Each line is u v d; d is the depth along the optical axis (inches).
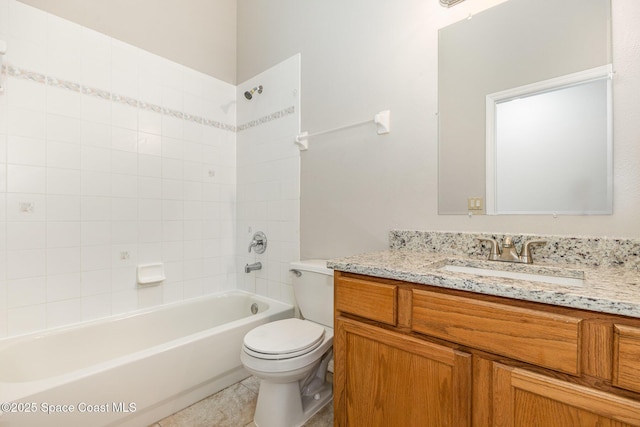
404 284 36.0
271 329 55.9
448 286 31.8
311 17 75.4
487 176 48.4
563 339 25.5
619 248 37.1
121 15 73.2
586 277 32.3
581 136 40.6
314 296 63.2
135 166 75.5
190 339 58.9
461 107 51.0
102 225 70.0
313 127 74.7
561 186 42.1
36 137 61.1
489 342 29.3
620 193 38.0
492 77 48.1
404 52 58.0
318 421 54.0
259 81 89.6
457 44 51.6
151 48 78.7
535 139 44.2
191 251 86.5
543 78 43.6
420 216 55.7
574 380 25.3
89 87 68.1
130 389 50.3
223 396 61.9
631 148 37.4
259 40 90.0
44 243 62.1
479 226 49.1
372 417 38.8
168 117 81.8
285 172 81.7
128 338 71.2
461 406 31.3
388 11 60.5
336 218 69.6
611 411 23.5
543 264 40.7
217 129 93.0
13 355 55.3
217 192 92.8
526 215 44.9
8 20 58.1
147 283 77.1
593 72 39.8
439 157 53.4
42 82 61.9
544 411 26.6
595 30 39.7
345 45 67.9
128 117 74.2
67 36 65.2
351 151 66.6
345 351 41.6
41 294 61.6
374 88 62.5
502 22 47.2
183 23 85.3
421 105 55.6
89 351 65.3
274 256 84.6
